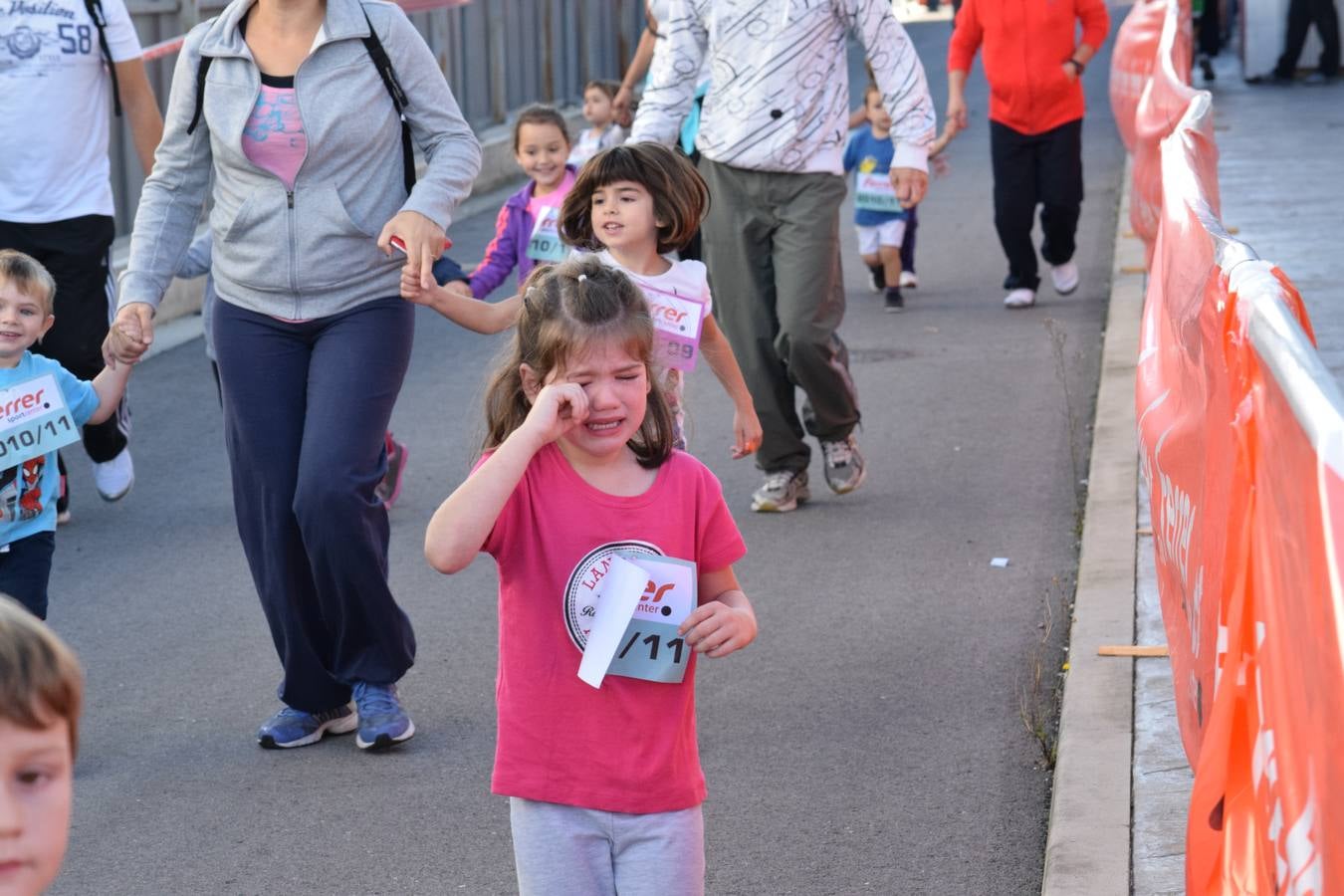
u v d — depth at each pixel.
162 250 5.18
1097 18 11.67
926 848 4.46
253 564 5.17
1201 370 3.88
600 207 5.46
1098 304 12.14
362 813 4.81
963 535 7.20
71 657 1.66
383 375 5.04
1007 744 5.11
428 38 18.73
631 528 3.27
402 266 5.12
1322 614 2.26
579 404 3.16
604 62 25.42
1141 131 10.98
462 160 5.05
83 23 7.32
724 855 4.46
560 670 3.25
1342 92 21.47
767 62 7.01
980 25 11.90
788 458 7.59
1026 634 6.02
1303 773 2.39
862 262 14.62
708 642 3.21
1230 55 27.27
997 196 11.96
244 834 4.70
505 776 3.27
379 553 5.04
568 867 3.25
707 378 10.57
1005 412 9.28
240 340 5.05
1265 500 2.74
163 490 8.41
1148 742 4.83
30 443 5.04
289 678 5.21
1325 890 2.27
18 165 7.34
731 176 7.17
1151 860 4.16
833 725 5.29
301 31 4.98
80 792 4.97
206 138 5.16
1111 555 6.50
